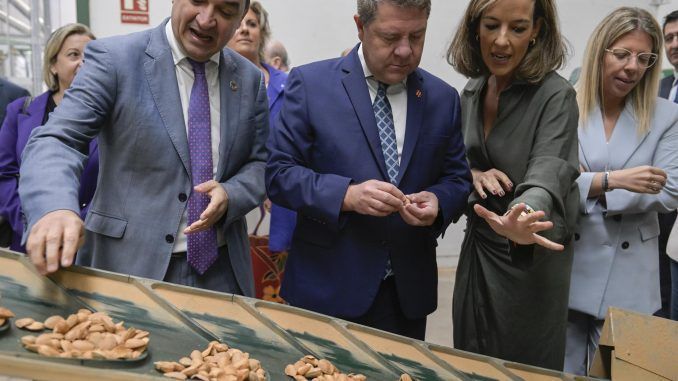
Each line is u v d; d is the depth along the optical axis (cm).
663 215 258
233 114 151
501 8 146
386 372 115
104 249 142
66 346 91
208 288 149
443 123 156
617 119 188
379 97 153
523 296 159
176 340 106
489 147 163
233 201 142
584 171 186
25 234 111
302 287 152
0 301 102
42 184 115
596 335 189
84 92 135
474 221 170
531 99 157
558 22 156
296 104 152
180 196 144
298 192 144
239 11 140
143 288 119
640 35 175
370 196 136
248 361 103
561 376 131
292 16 425
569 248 161
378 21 138
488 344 165
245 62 159
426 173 154
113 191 143
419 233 154
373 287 149
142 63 142
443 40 452
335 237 150
